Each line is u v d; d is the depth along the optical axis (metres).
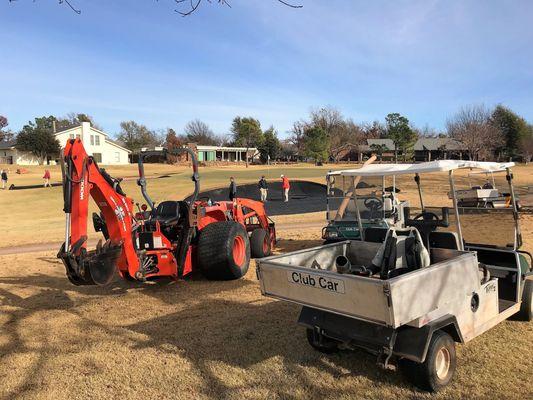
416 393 3.87
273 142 83.25
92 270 5.40
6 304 6.75
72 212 5.38
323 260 5.00
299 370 4.33
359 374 4.22
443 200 7.83
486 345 4.76
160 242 6.86
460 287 4.05
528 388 3.91
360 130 89.69
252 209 9.92
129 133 92.75
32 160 66.69
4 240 13.75
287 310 6.07
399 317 3.41
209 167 61.59
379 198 8.47
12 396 3.99
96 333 5.46
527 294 5.30
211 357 4.68
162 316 6.04
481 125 53.56
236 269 7.67
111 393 4.02
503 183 7.69
